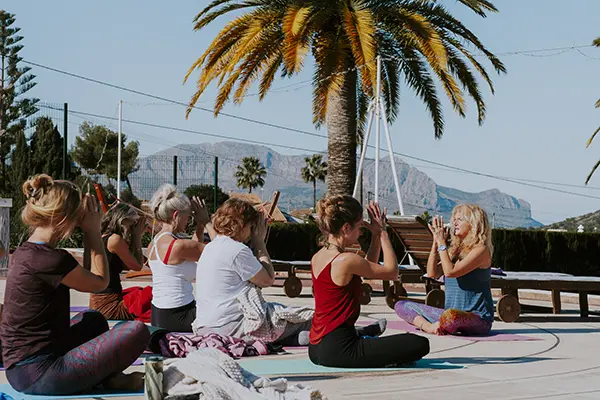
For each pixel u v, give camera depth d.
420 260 10.87
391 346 5.59
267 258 6.38
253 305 6.21
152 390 3.91
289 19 16.95
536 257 21.23
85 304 10.06
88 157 55.19
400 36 19.64
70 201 4.46
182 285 6.82
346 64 19.44
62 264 4.39
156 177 24.11
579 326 9.35
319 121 22.69
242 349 6.05
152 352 6.10
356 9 18.06
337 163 19.92
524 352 6.84
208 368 4.09
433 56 17.81
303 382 5.18
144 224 8.18
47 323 4.46
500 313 9.52
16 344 4.44
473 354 6.64
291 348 6.52
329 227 5.61
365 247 11.96
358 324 8.77
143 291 7.96
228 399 3.99
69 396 4.48
